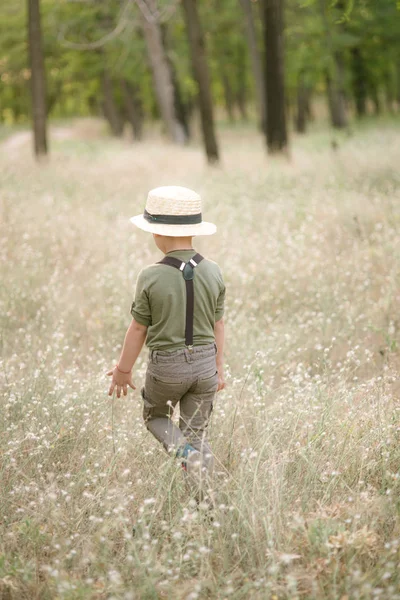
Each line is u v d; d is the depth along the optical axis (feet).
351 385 15.89
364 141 63.67
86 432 13.09
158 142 99.71
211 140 53.47
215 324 11.66
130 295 21.22
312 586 8.92
